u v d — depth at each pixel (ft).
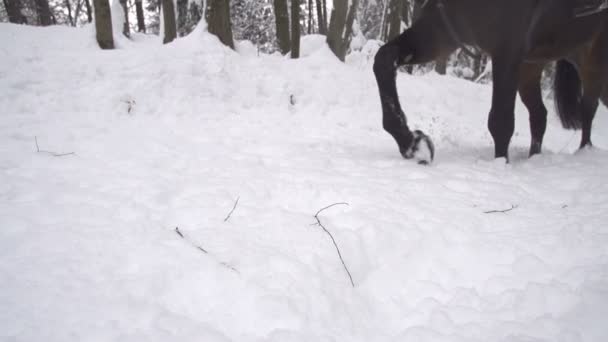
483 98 32.14
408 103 27.94
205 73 23.58
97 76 21.02
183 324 5.06
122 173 10.47
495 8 11.07
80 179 9.86
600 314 5.24
